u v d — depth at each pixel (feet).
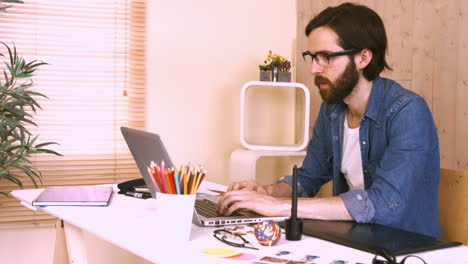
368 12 5.69
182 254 3.86
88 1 10.68
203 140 11.70
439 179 5.80
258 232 4.15
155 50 11.22
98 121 10.85
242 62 11.97
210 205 5.63
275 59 11.18
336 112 6.43
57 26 10.54
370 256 3.83
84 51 10.70
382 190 5.05
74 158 10.75
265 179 12.59
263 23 12.12
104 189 6.52
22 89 9.06
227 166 11.93
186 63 11.48
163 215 4.25
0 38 10.17
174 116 11.43
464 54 9.17
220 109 11.82
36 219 10.60
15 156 9.22
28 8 10.30
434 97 9.72
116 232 4.50
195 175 4.22
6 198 10.36
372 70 5.75
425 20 9.84
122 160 11.05
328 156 6.82
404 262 3.60
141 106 11.12
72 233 5.49
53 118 10.58
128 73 11.02
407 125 5.36
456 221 5.61
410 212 5.57
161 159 4.75
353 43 5.56
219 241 4.25
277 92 12.45
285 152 10.98
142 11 11.09
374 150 5.88
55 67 10.53
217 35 11.73
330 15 5.68
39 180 10.52
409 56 10.15
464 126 9.18
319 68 5.70
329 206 5.00
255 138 12.30
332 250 4.00
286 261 3.68
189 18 11.47
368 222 4.90
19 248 10.60
